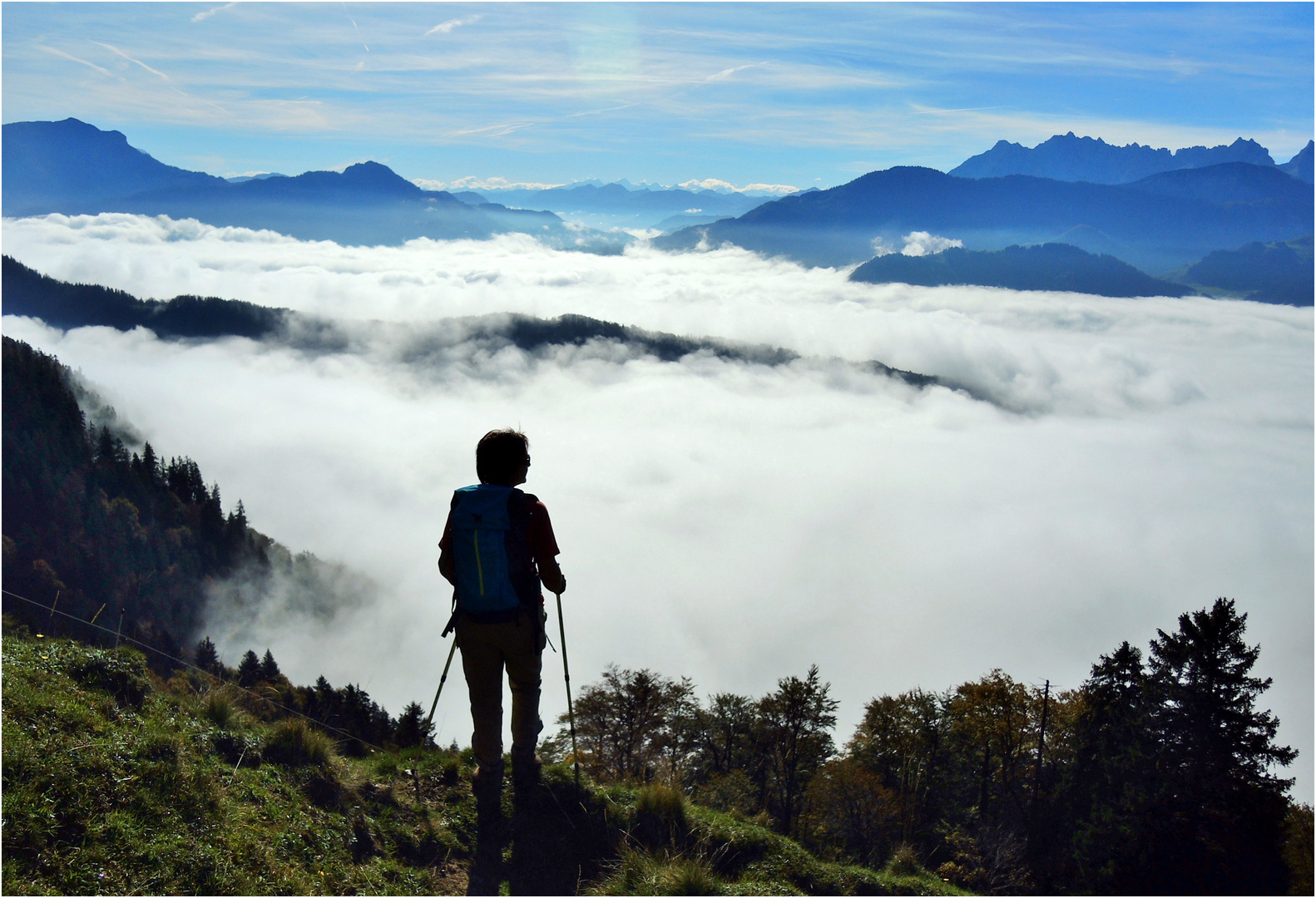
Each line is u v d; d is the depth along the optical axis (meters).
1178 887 13.87
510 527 4.54
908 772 32.91
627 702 22.97
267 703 6.44
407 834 5.01
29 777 3.98
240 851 4.23
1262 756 19.73
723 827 5.95
